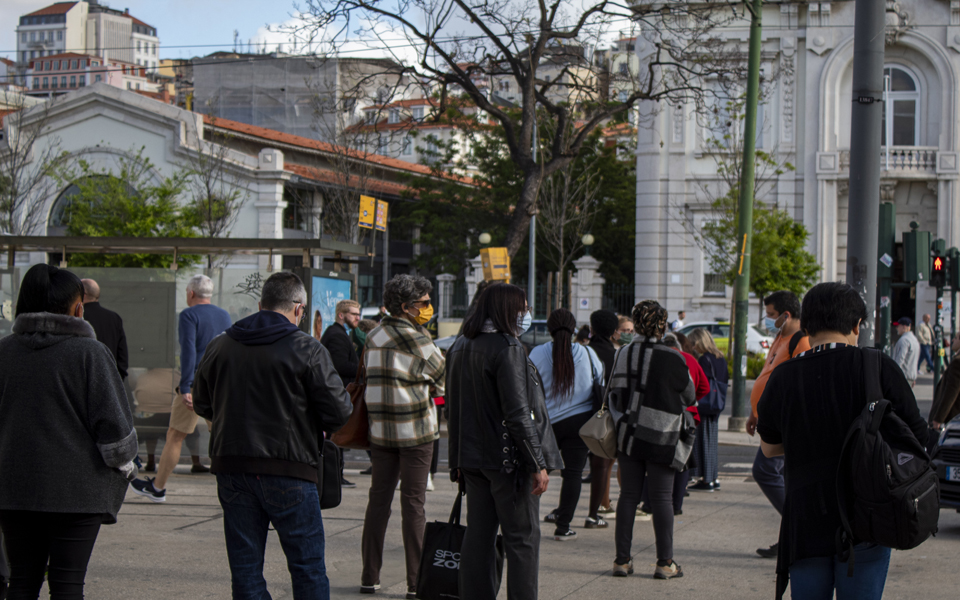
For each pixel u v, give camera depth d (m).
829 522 3.57
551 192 33.12
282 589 5.80
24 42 169.25
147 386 10.52
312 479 4.40
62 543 4.05
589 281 30.55
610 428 6.21
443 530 4.88
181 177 33.16
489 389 4.65
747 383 23.12
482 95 17.11
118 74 141.75
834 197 28.75
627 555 6.22
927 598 5.75
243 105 52.69
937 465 8.16
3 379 4.04
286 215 37.66
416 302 5.70
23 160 33.16
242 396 4.33
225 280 11.12
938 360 15.18
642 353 6.18
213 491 9.12
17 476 3.96
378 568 5.75
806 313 3.89
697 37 19.81
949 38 28.31
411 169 48.97
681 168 29.81
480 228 40.88
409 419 5.59
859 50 9.20
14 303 11.50
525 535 4.61
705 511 8.73
